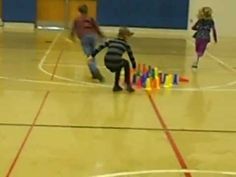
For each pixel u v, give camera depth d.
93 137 6.00
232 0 21.44
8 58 12.53
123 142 5.84
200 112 7.52
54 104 7.65
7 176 4.62
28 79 9.72
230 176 4.85
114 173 4.82
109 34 20.23
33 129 6.25
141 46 16.52
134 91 8.88
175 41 18.72
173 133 6.32
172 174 4.85
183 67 12.23
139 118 7.00
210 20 12.17
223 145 5.89
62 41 16.94
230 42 19.23
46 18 21.20
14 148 5.47
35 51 14.15
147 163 5.14
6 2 21.02
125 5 21.19
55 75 10.27
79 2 21.16
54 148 5.52
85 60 12.69
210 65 12.75
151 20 21.36
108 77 10.18
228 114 7.46
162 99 8.34
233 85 9.94
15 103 7.62
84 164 5.04
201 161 5.27
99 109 7.43
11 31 19.81
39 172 4.76
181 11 21.31
